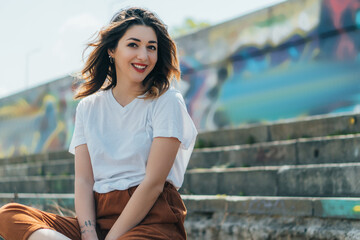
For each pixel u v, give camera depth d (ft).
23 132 57.41
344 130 19.07
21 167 33.42
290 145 18.43
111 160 8.32
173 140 8.09
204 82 38.58
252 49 35.04
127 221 7.81
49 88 53.36
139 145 8.19
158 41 8.71
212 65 37.96
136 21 8.50
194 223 15.61
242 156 19.97
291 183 15.79
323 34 31.17
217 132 23.61
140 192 7.86
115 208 8.17
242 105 36.01
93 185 8.68
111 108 8.61
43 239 7.47
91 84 8.96
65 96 51.39
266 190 16.55
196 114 39.09
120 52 8.48
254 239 13.84
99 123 8.62
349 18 29.66
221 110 37.32
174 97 8.36
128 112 8.39
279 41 33.35
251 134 22.25
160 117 8.19
